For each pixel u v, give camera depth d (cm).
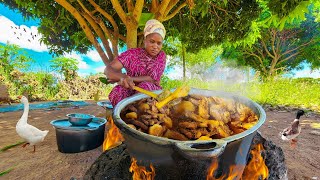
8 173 295
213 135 134
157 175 126
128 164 189
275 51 1727
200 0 417
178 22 679
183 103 150
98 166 200
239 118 150
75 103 956
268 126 549
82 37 654
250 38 723
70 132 349
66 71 1287
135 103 156
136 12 427
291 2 354
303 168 310
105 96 1269
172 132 132
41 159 338
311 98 938
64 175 285
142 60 240
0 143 423
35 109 818
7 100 952
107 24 652
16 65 1184
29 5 569
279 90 1002
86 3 569
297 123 392
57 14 608
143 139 115
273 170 196
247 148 132
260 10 603
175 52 899
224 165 123
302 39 1742
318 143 426
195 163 116
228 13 622
